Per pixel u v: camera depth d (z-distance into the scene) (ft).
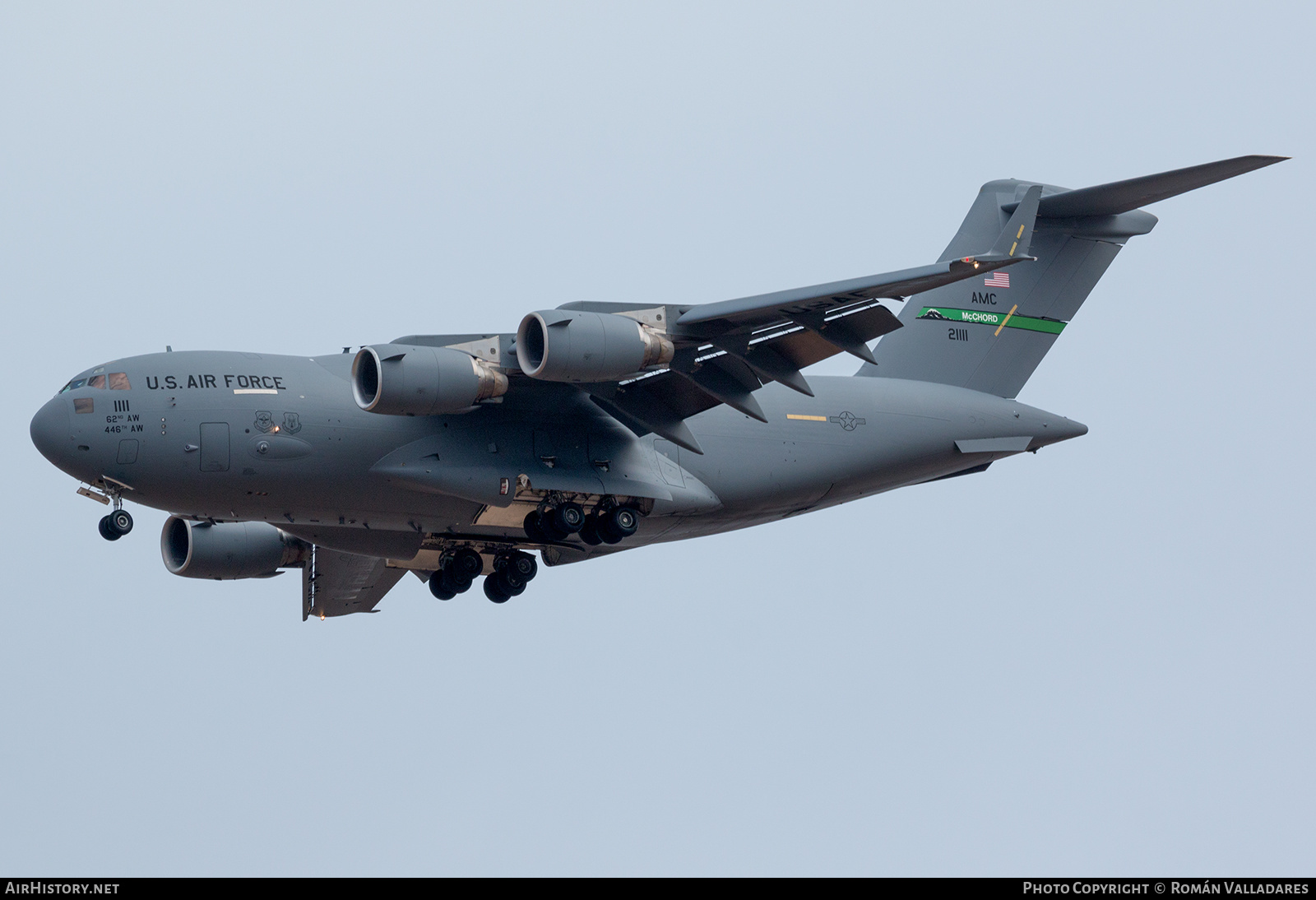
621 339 133.18
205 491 138.31
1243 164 153.48
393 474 140.97
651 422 150.51
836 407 167.22
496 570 171.32
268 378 140.67
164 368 138.62
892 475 171.53
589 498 151.84
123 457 135.33
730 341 141.38
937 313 177.47
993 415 175.83
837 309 138.72
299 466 139.54
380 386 131.95
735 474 160.15
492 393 138.41
